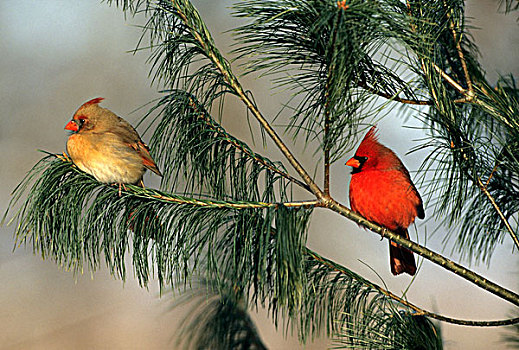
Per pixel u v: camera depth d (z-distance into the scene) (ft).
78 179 11.56
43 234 11.34
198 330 15.05
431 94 11.53
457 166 12.22
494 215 13.67
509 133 11.75
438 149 12.10
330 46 9.98
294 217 10.28
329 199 11.05
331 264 12.08
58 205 11.41
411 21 11.27
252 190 11.87
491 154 12.32
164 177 12.20
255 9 10.44
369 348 11.84
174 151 12.15
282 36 10.68
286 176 11.66
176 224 10.71
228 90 11.86
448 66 14.03
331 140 10.57
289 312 9.72
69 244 11.18
